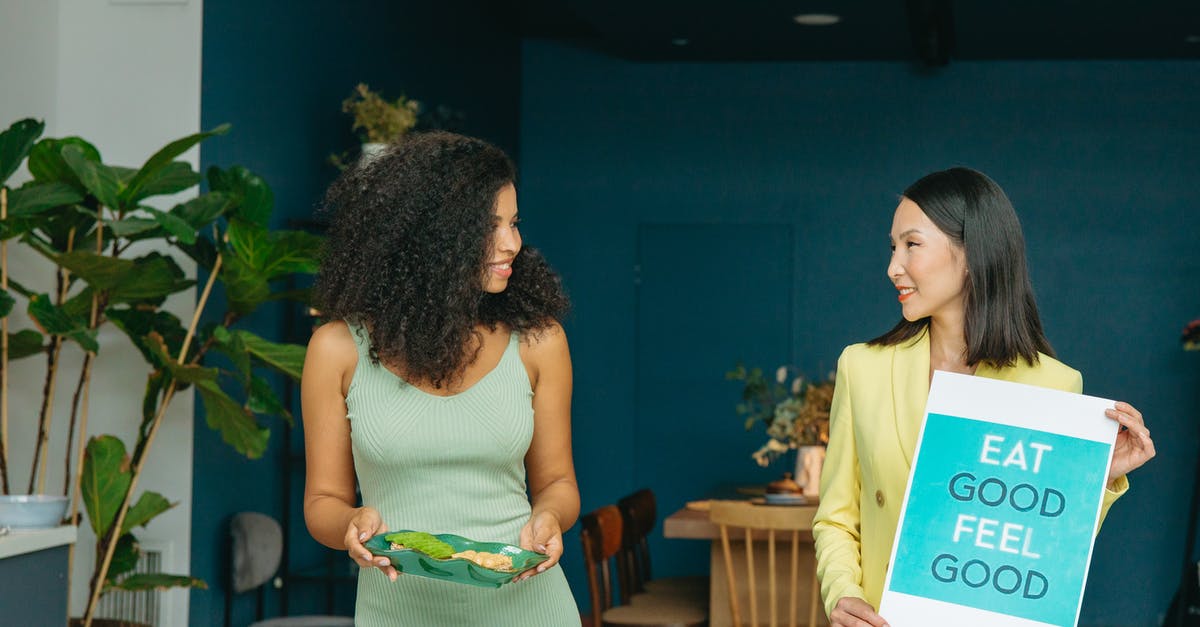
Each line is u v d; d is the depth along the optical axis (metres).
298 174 5.17
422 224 1.93
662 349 8.21
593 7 6.74
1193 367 7.76
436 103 6.72
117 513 3.94
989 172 7.95
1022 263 1.99
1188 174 7.79
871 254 8.03
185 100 4.45
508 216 1.97
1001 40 7.32
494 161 1.97
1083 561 1.83
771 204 8.12
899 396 2.05
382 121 5.25
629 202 8.26
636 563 5.66
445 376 1.94
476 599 2.01
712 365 8.16
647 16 6.93
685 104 8.21
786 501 4.86
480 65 7.47
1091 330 7.87
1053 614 1.82
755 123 8.15
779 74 8.12
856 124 8.07
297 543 5.29
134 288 3.79
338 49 5.52
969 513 1.88
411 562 1.80
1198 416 7.74
